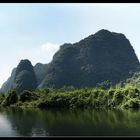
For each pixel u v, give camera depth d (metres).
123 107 168.25
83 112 152.75
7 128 97.62
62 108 193.50
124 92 174.75
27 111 169.50
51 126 100.88
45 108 196.50
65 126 100.00
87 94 195.50
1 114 149.88
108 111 154.88
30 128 96.88
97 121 111.25
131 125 98.12
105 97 181.12
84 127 96.31
